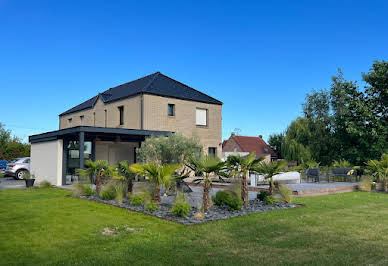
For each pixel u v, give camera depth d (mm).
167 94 18359
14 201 9422
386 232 5664
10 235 5496
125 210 7809
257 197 9391
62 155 14953
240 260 4215
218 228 5941
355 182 15422
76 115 24328
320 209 8086
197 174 7887
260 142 41688
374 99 20078
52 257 4332
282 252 4559
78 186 10398
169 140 11867
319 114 30359
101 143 19047
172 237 5340
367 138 19672
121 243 4984
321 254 4453
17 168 19188
